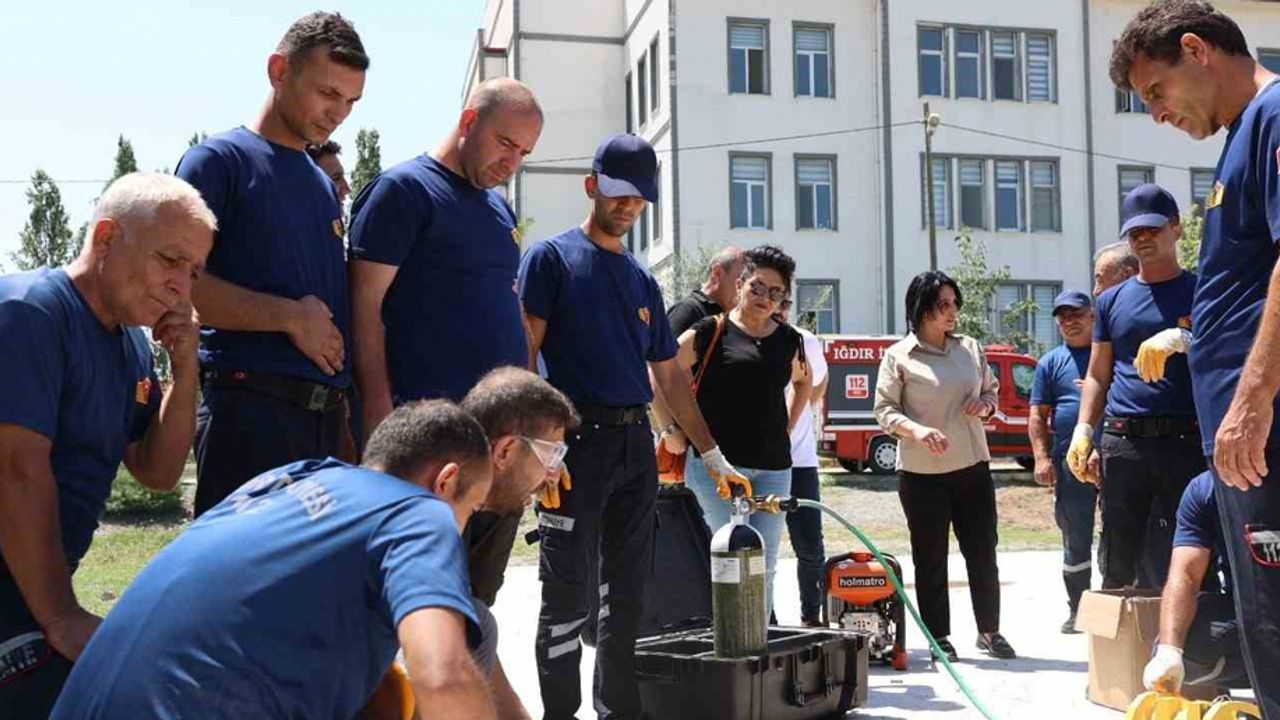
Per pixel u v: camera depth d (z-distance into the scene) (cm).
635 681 487
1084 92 3356
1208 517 481
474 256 441
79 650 306
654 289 522
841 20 3262
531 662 664
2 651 313
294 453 388
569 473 468
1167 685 464
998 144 3306
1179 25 373
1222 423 352
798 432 714
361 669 258
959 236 3084
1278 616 359
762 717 496
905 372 689
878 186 3266
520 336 454
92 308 330
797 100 3241
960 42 3309
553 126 3788
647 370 498
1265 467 346
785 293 622
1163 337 555
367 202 434
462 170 449
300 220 401
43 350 314
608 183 487
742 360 617
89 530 339
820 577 716
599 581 498
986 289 3041
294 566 253
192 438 355
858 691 542
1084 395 647
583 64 3800
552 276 483
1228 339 373
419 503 261
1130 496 595
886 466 2280
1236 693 530
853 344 2300
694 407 541
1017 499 1931
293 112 399
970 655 693
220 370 388
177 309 337
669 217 3216
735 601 500
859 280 3253
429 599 243
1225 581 509
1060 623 800
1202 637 494
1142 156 3394
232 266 388
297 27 397
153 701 245
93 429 332
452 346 435
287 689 248
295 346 389
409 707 280
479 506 301
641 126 3559
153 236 325
